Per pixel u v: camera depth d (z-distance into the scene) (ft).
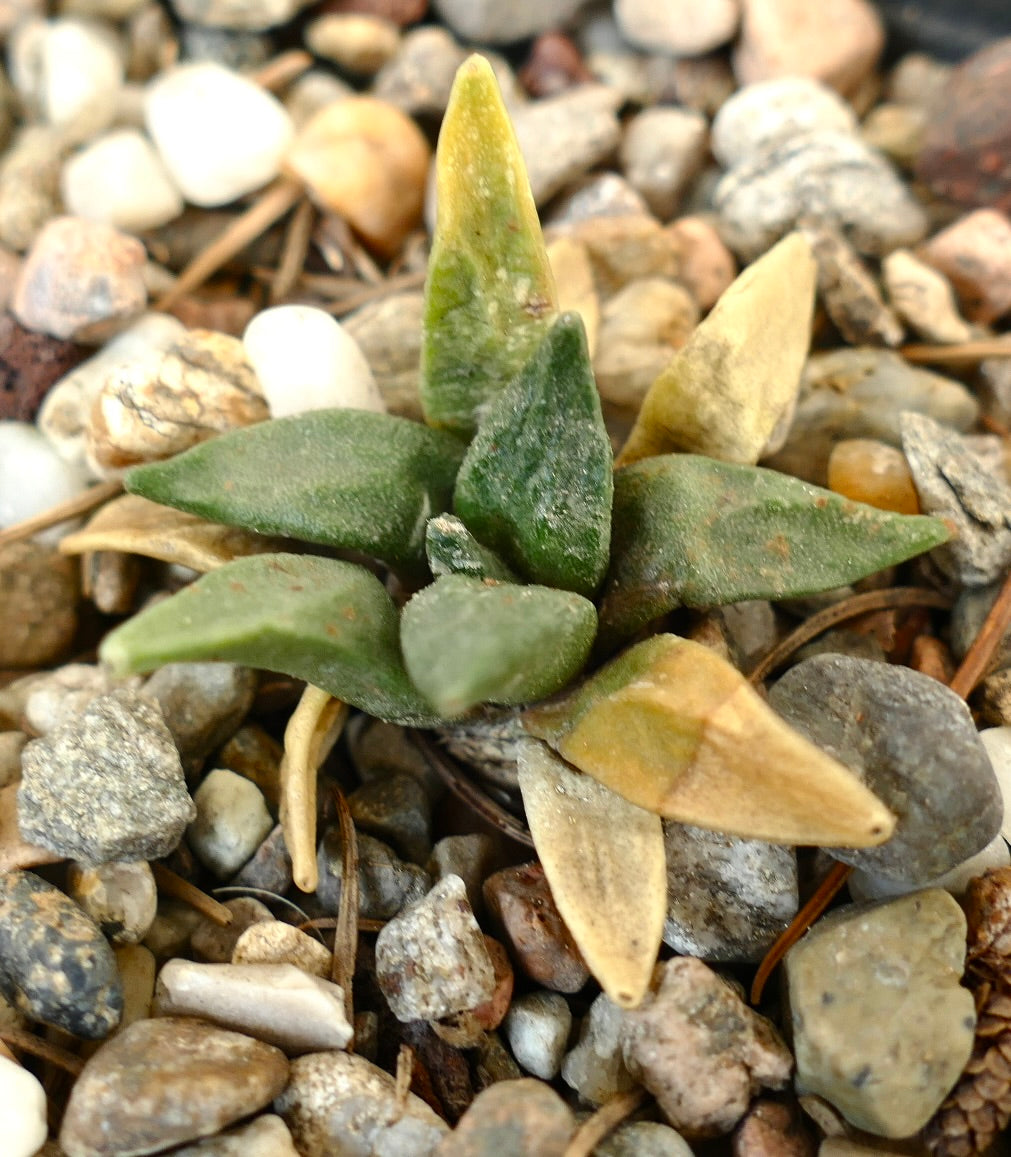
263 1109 0.34
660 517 0.37
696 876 0.37
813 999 0.34
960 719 0.35
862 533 0.36
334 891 0.39
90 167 0.51
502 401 0.35
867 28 0.53
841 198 0.48
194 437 0.42
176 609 0.31
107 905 0.36
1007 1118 0.34
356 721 0.42
